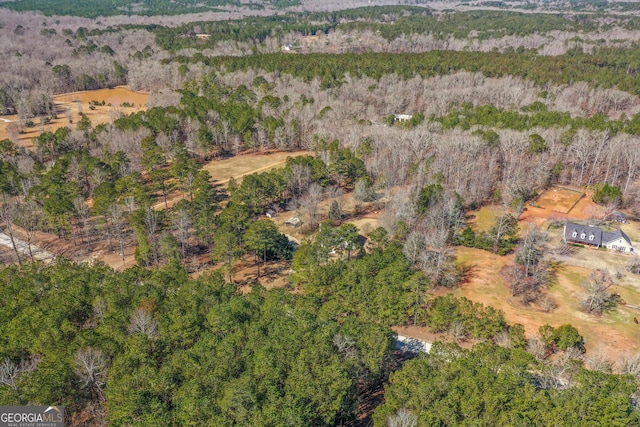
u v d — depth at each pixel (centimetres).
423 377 5147
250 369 5206
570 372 5394
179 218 9344
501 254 9181
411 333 7150
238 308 6194
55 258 9275
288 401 4738
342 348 5584
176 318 5934
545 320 7388
